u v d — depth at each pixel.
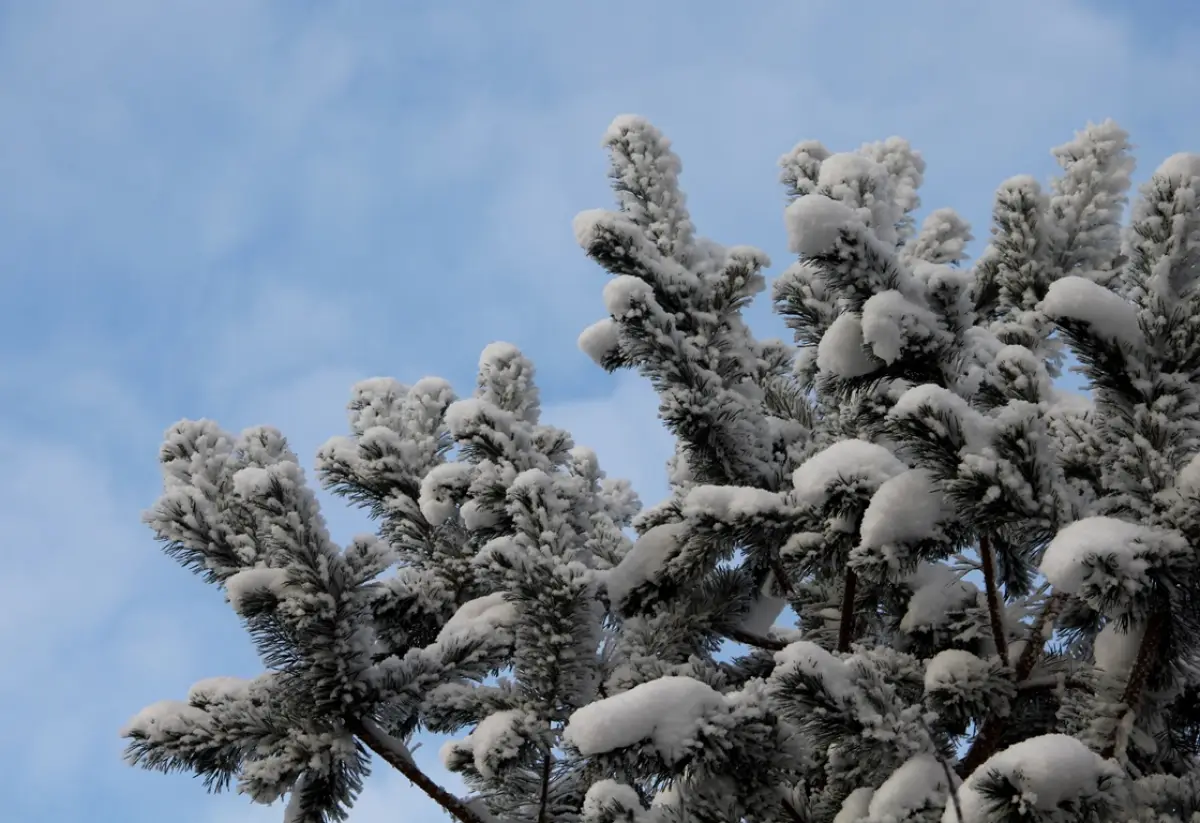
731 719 3.22
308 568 3.85
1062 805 2.69
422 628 4.98
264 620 3.89
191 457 4.76
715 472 4.48
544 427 4.88
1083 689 3.61
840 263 3.46
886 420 3.26
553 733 3.78
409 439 5.41
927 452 3.15
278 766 3.83
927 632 4.34
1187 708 3.81
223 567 4.42
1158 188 3.32
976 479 3.04
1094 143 4.67
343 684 3.89
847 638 4.27
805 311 4.85
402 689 3.99
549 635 3.90
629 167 4.97
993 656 3.90
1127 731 3.22
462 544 5.05
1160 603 2.91
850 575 4.11
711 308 4.66
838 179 4.23
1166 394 3.15
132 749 4.08
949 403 3.10
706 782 3.37
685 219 4.91
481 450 4.68
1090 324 3.16
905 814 3.02
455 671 4.14
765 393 5.02
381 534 5.22
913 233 5.88
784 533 3.90
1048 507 3.01
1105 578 2.69
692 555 3.97
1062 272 4.57
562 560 4.00
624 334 4.43
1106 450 3.26
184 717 4.09
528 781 4.01
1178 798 3.12
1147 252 3.31
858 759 3.44
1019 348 3.67
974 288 5.02
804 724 3.22
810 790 4.04
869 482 3.44
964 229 5.88
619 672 3.95
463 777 4.06
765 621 4.65
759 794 3.36
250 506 4.30
